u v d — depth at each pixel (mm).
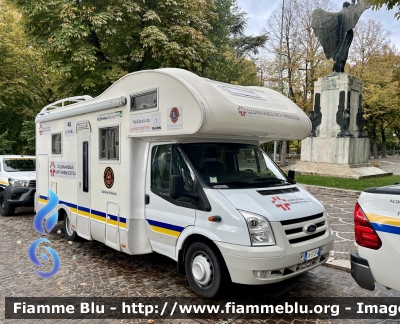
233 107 4566
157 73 4898
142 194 5445
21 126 19281
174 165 4961
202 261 4527
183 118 4500
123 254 6660
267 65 30938
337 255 6258
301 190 5176
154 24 13859
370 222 3510
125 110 5516
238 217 4113
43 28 13648
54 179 7754
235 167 5160
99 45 14422
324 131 19172
